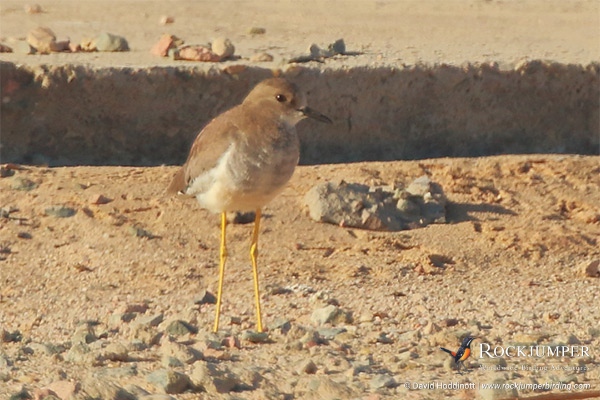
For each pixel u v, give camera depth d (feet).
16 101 54.19
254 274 36.63
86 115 54.85
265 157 35.17
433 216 50.34
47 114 54.49
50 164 54.44
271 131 35.29
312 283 43.29
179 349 32.04
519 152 59.77
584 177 55.06
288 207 50.01
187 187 37.19
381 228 49.08
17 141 54.34
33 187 50.65
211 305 40.06
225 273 44.21
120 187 50.96
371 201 49.85
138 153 55.57
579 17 77.92
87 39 60.70
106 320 38.42
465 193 52.80
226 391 29.09
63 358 32.07
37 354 32.89
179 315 37.91
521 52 63.82
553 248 48.03
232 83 56.03
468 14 78.07
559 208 52.08
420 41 67.56
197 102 55.77
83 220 48.11
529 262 46.85
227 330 36.27
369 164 54.90
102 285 43.45
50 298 42.09
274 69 56.39
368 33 70.13
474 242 48.29
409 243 47.93
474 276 44.98
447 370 31.60
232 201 35.73
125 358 32.07
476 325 36.91
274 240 47.37
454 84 58.49
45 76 54.24
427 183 51.85
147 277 44.01
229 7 77.56
